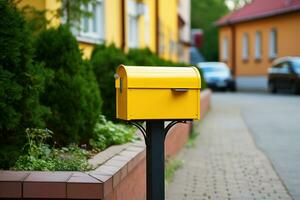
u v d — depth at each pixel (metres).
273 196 7.22
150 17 19.75
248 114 19.22
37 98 5.41
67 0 8.38
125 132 7.19
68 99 6.54
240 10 46.78
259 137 13.24
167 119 4.47
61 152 5.98
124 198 5.32
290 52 37.62
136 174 6.03
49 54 6.80
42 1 8.54
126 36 15.57
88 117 6.77
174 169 8.89
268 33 40.53
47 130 5.77
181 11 32.69
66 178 4.49
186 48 35.84
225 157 10.33
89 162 5.46
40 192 4.39
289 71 32.47
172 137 9.44
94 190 4.35
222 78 38.62
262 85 41.50
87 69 7.31
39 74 5.49
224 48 48.31
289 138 13.07
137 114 4.41
